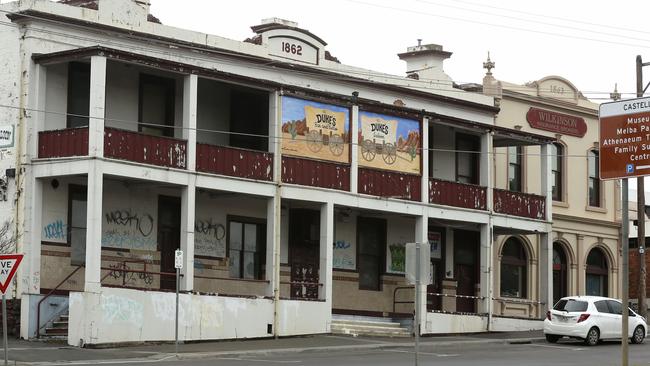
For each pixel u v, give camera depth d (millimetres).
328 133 34844
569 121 47156
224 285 34719
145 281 32688
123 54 29297
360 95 39406
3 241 29953
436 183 37969
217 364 24391
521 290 44688
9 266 21750
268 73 36281
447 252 41875
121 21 32531
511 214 40344
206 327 30750
